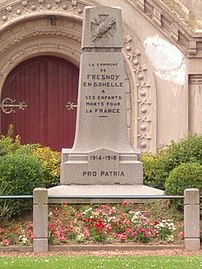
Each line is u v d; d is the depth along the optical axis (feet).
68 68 102.63
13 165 67.56
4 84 101.24
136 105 97.55
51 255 58.23
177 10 99.81
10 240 61.98
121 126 73.87
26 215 66.44
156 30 98.07
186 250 60.85
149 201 68.08
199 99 98.07
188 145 77.30
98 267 50.21
